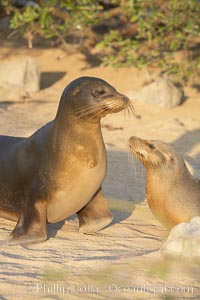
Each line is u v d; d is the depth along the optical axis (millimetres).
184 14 48438
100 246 24531
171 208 26250
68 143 24500
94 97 24125
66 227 26672
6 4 53094
